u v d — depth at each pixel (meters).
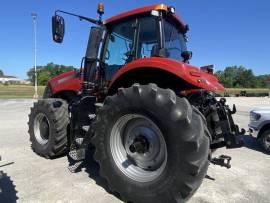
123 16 4.51
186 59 4.74
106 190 3.85
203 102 4.36
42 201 3.50
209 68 4.95
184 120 3.10
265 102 25.20
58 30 4.62
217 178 4.40
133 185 3.46
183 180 3.08
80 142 4.38
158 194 3.24
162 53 4.10
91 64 4.87
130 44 4.48
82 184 4.03
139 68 3.86
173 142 3.15
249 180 4.37
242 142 4.32
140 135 3.65
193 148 3.04
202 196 3.72
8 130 8.26
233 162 5.32
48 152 5.14
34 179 4.20
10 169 4.62
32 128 5.56
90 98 4.71
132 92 3.51
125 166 3.64
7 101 22.20
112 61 4.70
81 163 4.62
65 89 5.80
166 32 4.39
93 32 4.70
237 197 3.73
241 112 15.59
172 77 4.10
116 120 3.69
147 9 4.26
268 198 3.72
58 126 5.04
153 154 3.52
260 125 6.53
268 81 48.09
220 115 4.33
